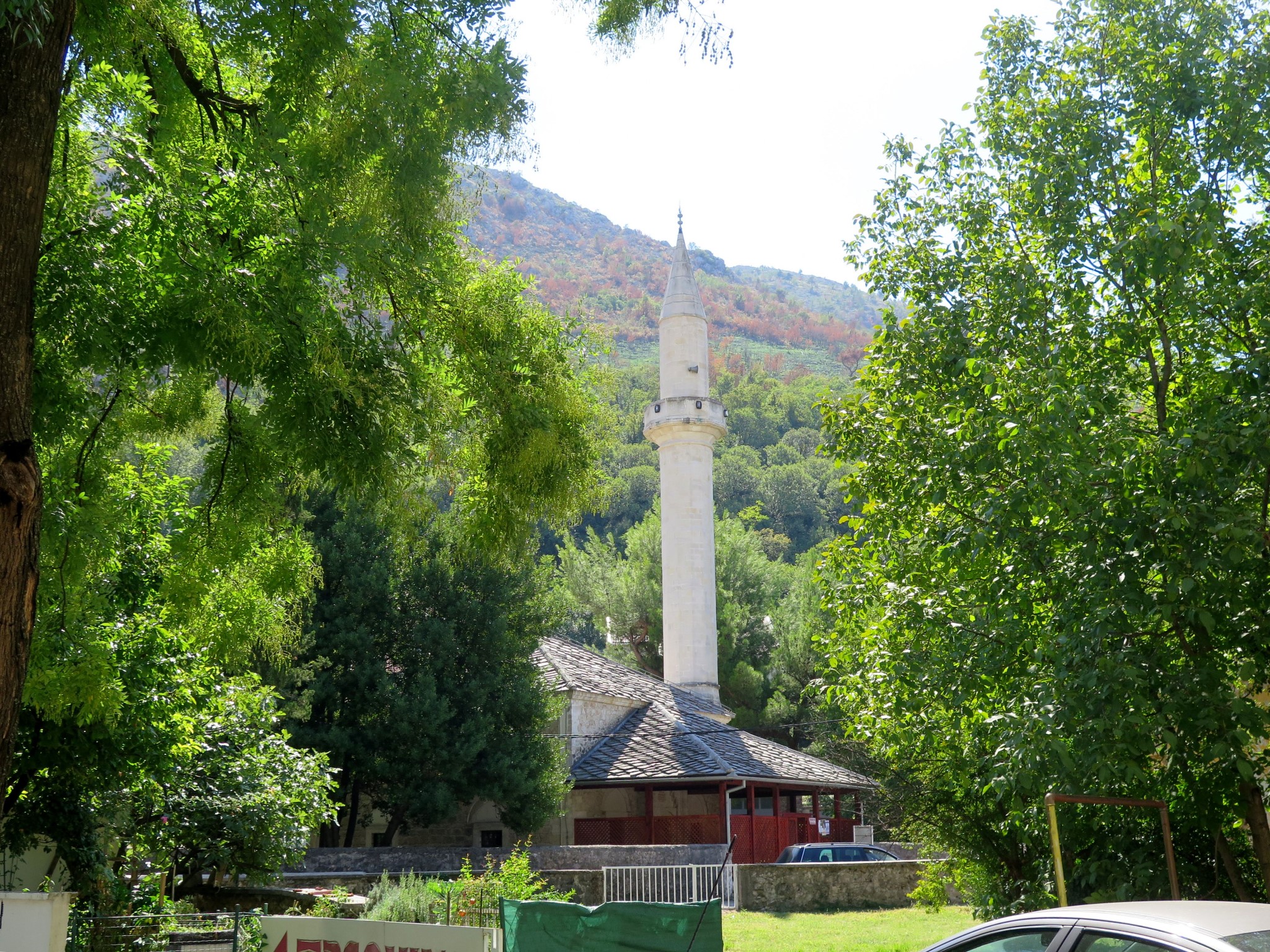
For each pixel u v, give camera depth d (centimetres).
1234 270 939
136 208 865
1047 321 1036
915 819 1460
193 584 1090
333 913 1548
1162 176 997
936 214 1138
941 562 1050
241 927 1206
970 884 1511
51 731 1179
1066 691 847
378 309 1088
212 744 1566
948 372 1068
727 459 11162
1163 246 884
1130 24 994
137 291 889
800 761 3403
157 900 1425
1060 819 1014
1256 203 1012
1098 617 839
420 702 2670
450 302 1066
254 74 1066
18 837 1252
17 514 646
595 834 3119
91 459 1033
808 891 2448
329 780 1689
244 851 1554
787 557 10481
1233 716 816
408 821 3042
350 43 962
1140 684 823
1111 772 824
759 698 5106
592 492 1071
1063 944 478
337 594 2764
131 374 955
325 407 934
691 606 4178
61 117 879
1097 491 874
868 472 1155
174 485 1262
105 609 1113
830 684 1245
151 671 1206
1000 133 1063
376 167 939
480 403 1055
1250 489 905
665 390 4338
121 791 1362
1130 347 999
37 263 696
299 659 2627
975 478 991
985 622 1003
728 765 2997
